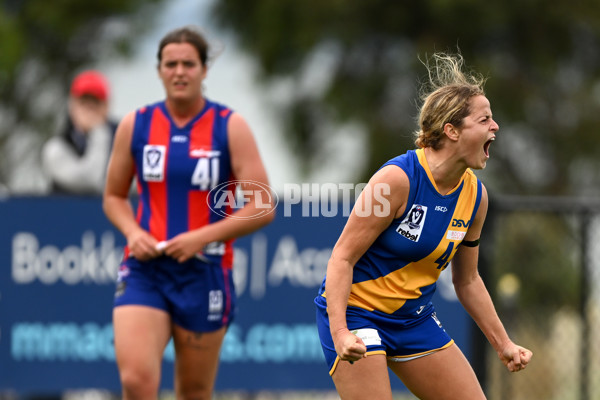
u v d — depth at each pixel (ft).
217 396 79.66
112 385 72.54
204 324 55.42
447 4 155.63
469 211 45.06
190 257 54.08
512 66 167.63
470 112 42.78
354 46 166.30
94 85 79.56
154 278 54.90
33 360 72.49
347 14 163.94
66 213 72.54
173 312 55.26
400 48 167.32
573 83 171.63
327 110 170.60
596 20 164.76
